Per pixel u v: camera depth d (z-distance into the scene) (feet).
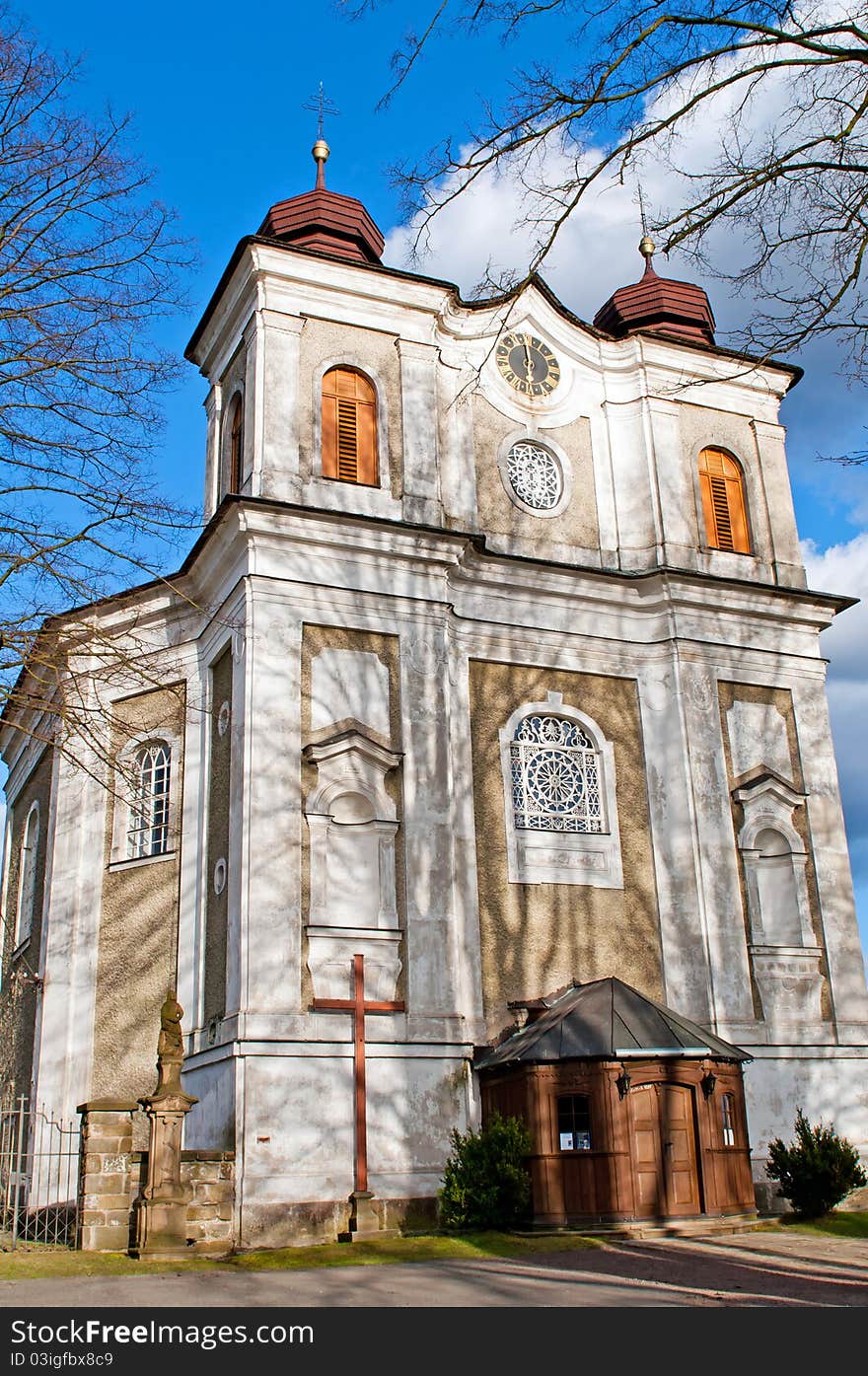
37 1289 44.91
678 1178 63.36
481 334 78.59
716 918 77.46
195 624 80.33
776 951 79.05
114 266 58.59
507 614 79.82
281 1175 60.23
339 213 83.15
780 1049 76.69
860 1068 79.00
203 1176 58.49
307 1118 61.77
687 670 82.48
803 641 88.07
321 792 67.82
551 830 77.25
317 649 70.59
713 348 90.79
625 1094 63.21
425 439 77.97
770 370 93.40
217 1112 63.16
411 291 80.53
